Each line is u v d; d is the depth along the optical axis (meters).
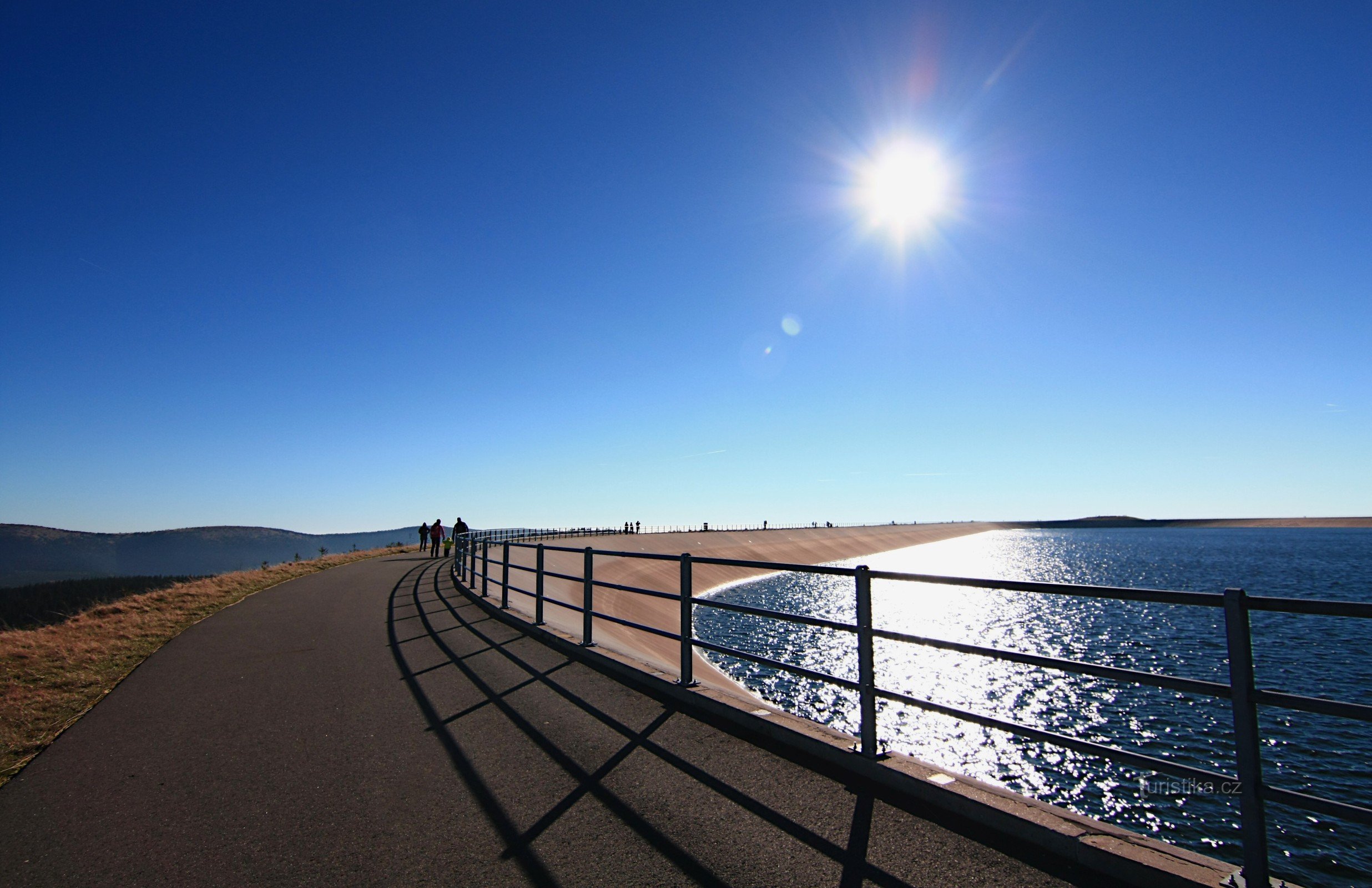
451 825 4.18
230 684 8.03
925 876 3.42
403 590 19.00
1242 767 3.03
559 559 47.31
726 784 4.66
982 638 41.75
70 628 12.08
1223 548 169.50
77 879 3.68
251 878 3.63
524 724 6.16
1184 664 31.11
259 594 17.91
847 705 25.69
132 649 10.30
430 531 43.91
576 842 3.90
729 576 80.50
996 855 3.60
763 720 5.69
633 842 3.87
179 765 5.39
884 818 4.07
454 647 10.14
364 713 6.70
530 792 4.63
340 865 3.74
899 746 21.08
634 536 88.25
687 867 3.58
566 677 8.05
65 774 5.25
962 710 4.16
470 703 6.95
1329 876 12.95
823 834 3.89
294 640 10.86
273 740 5.95
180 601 16.05
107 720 6.66
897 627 47.78
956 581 4.26
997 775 18.61
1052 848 3.59
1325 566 99.06
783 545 122.88
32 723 6.64
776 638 41.62
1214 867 3.14
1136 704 25.09
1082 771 18.58
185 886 3.58
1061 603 59.12
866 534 172.75
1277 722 21.78
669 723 6.09
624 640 23.55
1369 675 27.31
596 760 5.19
